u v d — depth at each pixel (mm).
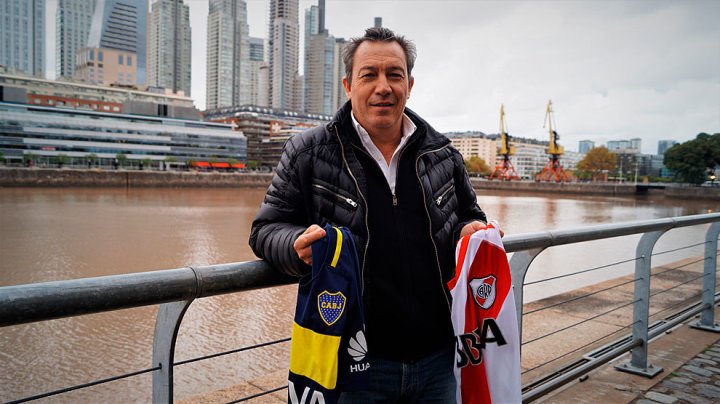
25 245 23578
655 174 180750
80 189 70750
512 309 1604
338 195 1435
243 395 3031
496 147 176125
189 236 27078
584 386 2871
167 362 1309
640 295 3070
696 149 84500
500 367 1563
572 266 18406
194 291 1249
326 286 1273
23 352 9625
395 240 1462
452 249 1612
